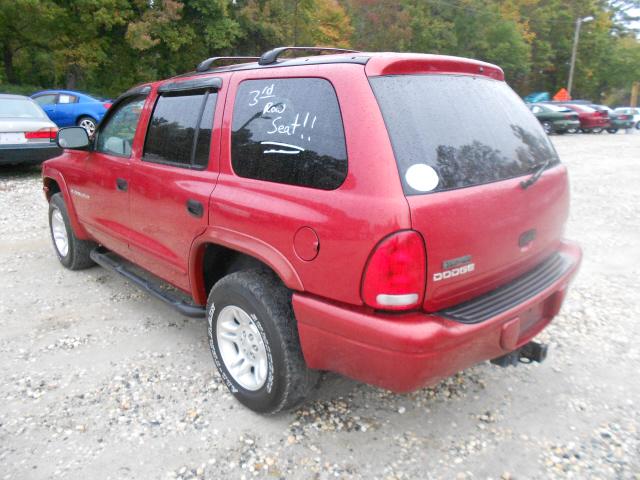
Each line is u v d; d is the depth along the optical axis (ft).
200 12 85.15
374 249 7.46
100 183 14.12
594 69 167.22
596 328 13.78
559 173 10.46
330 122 8.32
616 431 9.71
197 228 10.46
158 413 10.15
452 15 127.95
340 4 118.11
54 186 17.99
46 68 91.50
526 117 10.63
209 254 10.99
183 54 88.63
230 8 91.66
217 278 11.48
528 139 10.13
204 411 10.22
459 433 9.64
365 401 10.56
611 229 23.77
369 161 7.69
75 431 9.60
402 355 7.48
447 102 8.79
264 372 9.62
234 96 10.16
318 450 9.18
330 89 8.45
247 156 9.61
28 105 33.58
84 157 15.23
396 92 8.21
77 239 16.83
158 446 9.25
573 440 9.46
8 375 11.40
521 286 9.22
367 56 8.48
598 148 60.39
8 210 25.61
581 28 156.04
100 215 14.56
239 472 8.67
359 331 7.76
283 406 9.49
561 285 9.78
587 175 39.55
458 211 7.88
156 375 11.46
